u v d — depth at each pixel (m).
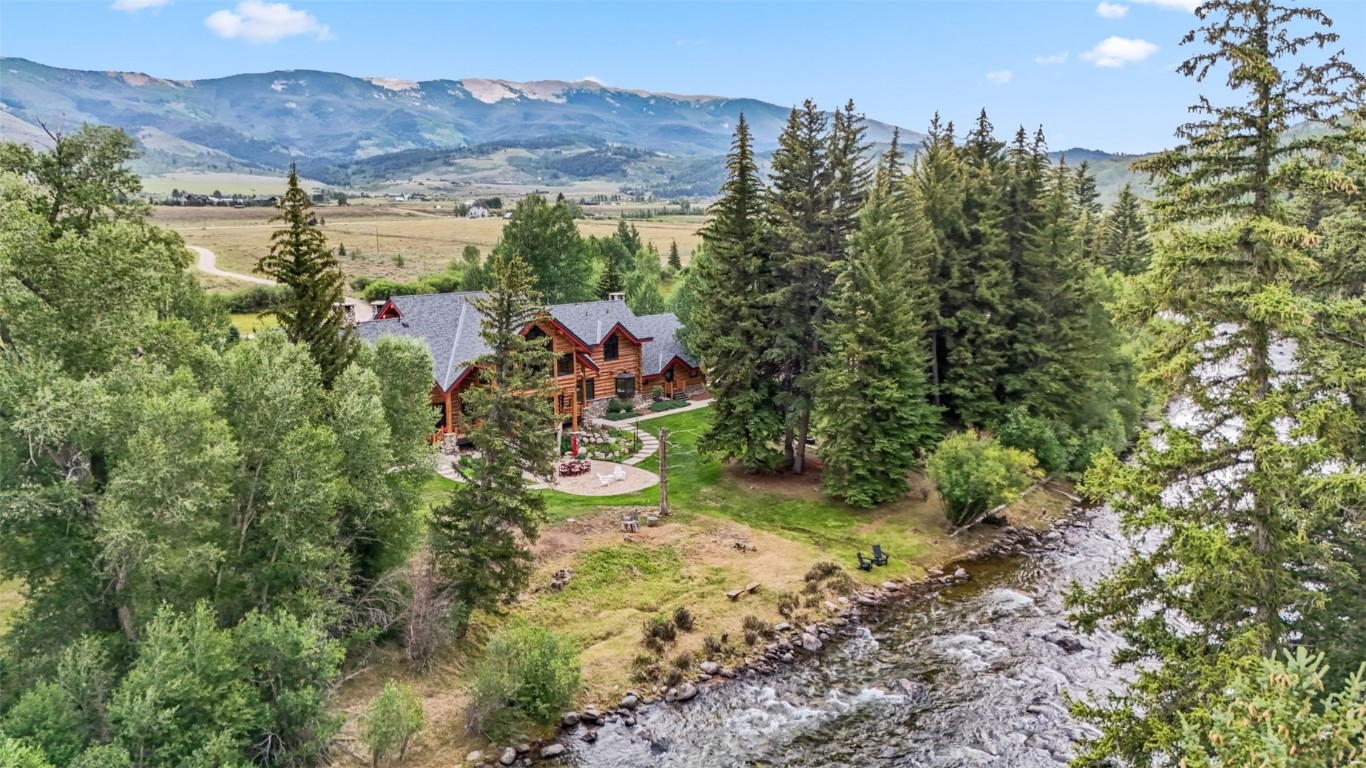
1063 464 40.84
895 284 36.50
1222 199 14.34
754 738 21.72
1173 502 16.97
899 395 36.34
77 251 17.95
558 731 21.84
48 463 16.77
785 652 26.27
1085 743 15.68
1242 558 13.41
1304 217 18.47
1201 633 14.99
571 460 42.09
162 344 20.38
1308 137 14.16
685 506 36.81
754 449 40.09
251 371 20.27
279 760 17.06
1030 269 43.06
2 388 15.52
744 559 32.16
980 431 43.09
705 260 42.56
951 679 24.41
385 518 23.73
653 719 22.59
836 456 37.19
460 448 43.75
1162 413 50.62
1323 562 14.67
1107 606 15.86
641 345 56.81
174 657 15.20
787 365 41.25
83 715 14.63
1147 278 15.38
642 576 30.36
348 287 106.38
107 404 16.48
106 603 17.73
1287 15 13.40
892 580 31.59
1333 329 15.95
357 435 22.23
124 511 15.67
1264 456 13.46
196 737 15.28
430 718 21.48
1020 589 30.92
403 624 24.02
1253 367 14.49
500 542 25.05
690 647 26.05
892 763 20.47
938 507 38.81
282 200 29.28
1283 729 8.28
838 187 38.78
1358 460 15.92
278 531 19.45
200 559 17.16
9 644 16.97
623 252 101.38
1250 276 14.34
